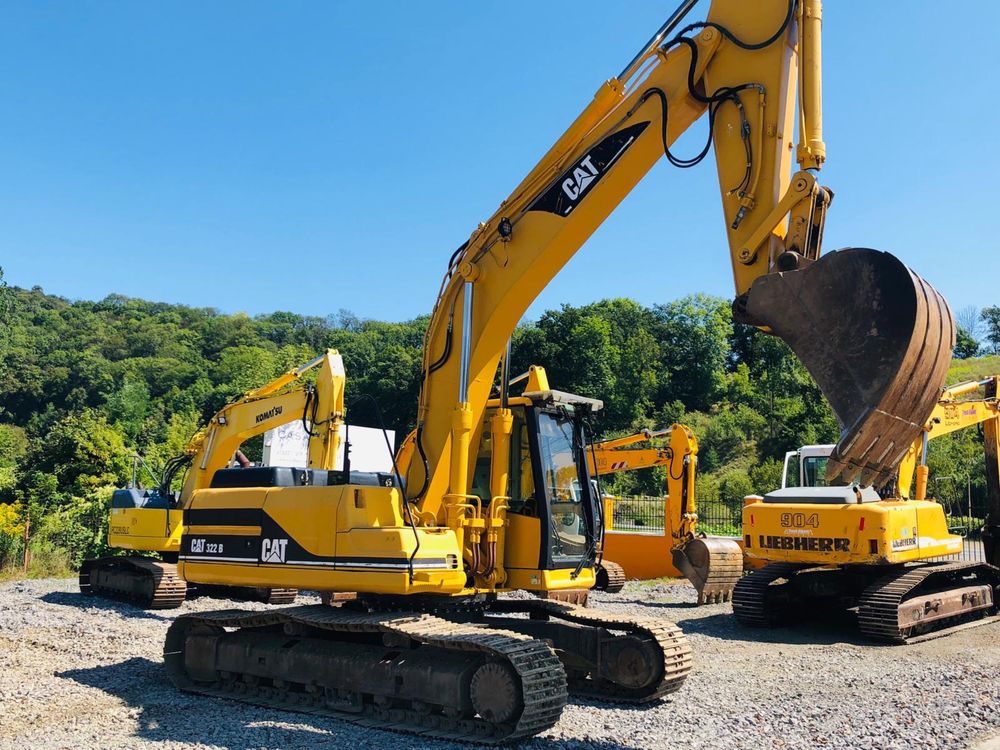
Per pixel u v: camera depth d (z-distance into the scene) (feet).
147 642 33.73
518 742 20.15
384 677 22.47
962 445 117.50
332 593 30.09
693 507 49.83
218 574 26.32
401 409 192.44
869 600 36.55
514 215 24.20
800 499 40.01
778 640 36.88
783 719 22.81
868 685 27.27
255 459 149.59
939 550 41.65
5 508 82.64
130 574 46.39
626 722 22.33
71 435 109.70
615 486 151.84
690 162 21.49
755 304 19.22
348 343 372.17
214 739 20.56
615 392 230.07
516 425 25.67
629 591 54.08
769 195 20.24
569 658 26.43
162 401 289.74
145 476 106.22
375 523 23.09
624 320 279.49
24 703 23.98
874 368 17.72
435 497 24.70
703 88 21.57
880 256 18.01
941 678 28.32
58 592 51.01
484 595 25.08
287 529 24.71
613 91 22.71
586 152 23.09
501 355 25.05
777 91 20.44
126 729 21.52
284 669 24.57
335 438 39.17
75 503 92.89
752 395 236.43
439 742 20.45
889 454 18.15
